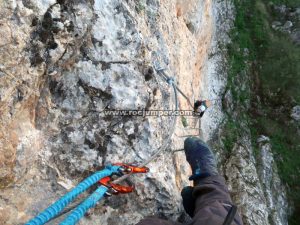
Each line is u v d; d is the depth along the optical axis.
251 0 5.95
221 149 4.52
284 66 5.70
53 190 1.87
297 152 5.55
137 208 2.04
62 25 1.80
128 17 2.06
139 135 2.07
